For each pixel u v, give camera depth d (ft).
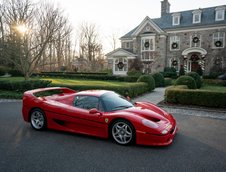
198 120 23.70
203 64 88.53
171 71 90.38
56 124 18.38
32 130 19.11
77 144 15.53
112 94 18.69
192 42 91.71
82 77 92.89
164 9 109.70
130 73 90.22
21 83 43.21
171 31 95.76
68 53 161.68
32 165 12.22
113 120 15.65
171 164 12.37
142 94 47.03
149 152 14.06
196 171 11.57
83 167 11.96
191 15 97.14
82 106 17.47
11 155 13.60
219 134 18.34
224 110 29.07
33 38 51.13
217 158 13.26
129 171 11.50
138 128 14.62
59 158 13.14
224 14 86.89
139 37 101.14
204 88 56.85
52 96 20.61
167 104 33.91
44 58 56.54
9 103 34.04
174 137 17.37
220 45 85.71
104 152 14.06
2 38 48.88
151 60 97.96
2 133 18.20
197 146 15.33
